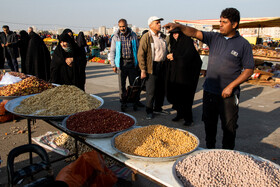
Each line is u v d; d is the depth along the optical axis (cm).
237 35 255
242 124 495
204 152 180
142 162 173
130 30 551
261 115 553
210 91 280
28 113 268
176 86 460
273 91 793
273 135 438
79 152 333
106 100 681
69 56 489
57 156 348
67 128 227
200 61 452
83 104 291
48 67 666
